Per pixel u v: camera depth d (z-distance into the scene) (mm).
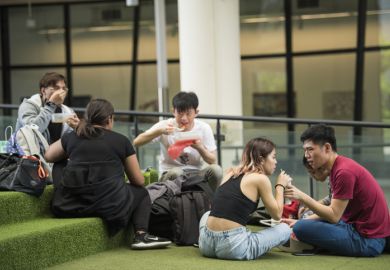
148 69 15094
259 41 14414
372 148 8039
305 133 5664
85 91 15539
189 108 6688
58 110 6480
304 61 14102
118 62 15312
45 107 6223
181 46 11570
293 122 7496
